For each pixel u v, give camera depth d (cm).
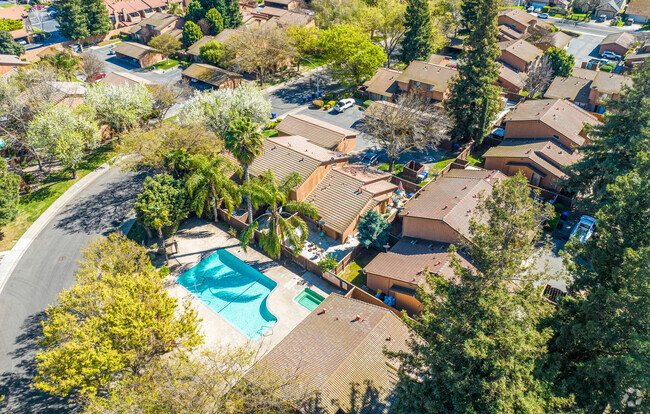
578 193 5628
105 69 10894
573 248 3472
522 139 6594
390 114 6328
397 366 3475
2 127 6794
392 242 5194
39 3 16650
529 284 2814
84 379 3119
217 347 3988
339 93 9212
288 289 4628
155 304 3388
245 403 2923
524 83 8781
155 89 7619
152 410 2758
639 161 4219
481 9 6284
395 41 10669
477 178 5381
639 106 4750
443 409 2592
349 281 4738
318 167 5619
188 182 4966
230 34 10431
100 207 5894
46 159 6969
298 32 10181
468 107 6825
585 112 6812
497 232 2777
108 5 13450
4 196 5194
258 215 5675
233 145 4622
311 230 5453
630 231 3158
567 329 3045
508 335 2497
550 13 13875
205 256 5081
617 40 10538
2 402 3553
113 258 3956
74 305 3406
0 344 4050
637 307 2688
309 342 3644
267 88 9512
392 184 5794
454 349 2547
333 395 3150
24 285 4706
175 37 11525
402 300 4312
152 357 3409
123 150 5559
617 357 2614
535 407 2436
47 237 5369
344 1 11056
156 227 4650
